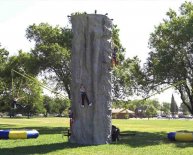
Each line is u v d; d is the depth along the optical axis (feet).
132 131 141.90
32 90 230.27
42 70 169.07
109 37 91.56
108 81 90.33
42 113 520.42
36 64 165.89
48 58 162.91
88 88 89.10
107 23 91.15
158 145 85.87
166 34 133.80
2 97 225.35
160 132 137.28
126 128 174.40
